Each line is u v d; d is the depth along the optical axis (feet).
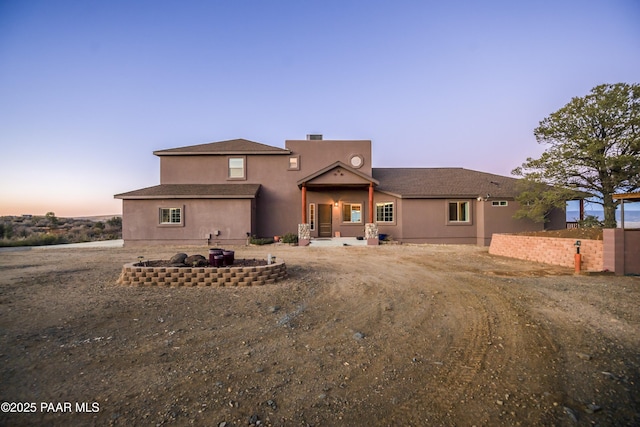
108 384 9.99
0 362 11.33
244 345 13.15
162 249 50.49
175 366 11.24
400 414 8.66
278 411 8.72
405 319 16.60
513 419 8.47
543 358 12.11
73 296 20.38
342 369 11.18
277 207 64.34
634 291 22.47
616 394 9.67
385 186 63.93
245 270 23.62
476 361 11.86
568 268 32.50
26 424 8.04
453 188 61.98
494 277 27.78
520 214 51.67
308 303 19.40
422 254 43.96
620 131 40.55
